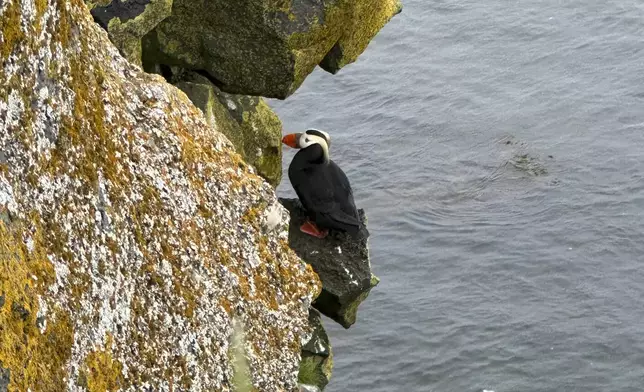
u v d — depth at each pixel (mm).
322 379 8266
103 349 3717
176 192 4449
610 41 48906
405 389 30125
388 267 35219
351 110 44375
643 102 44406
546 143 42344
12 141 3549
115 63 4637
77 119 3957
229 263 4602
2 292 3232
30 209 3559
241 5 8328
